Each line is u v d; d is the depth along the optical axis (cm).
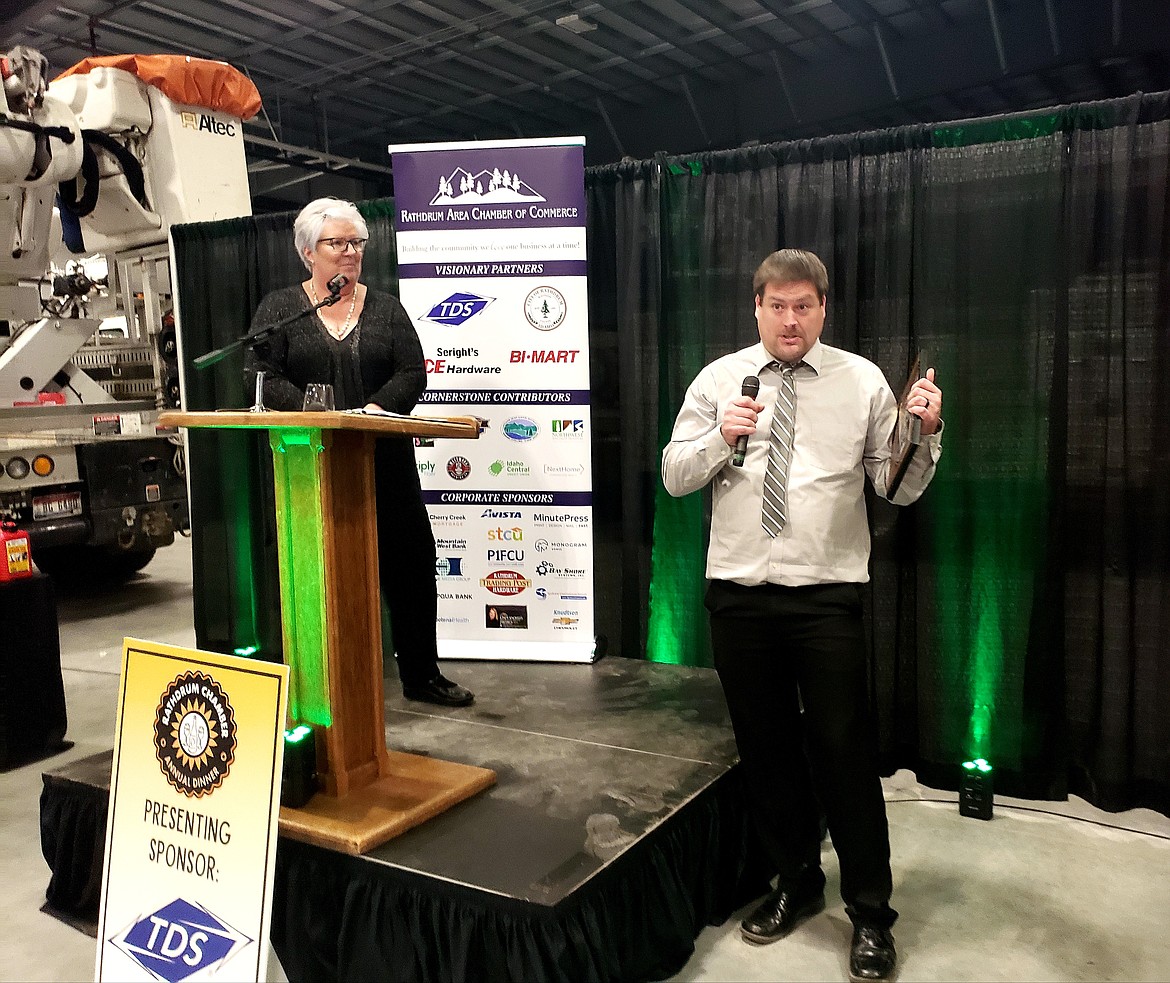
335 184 1084
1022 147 246
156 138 445
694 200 293
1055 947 190
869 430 184
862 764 178
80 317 522
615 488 320
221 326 390
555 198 295
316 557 189
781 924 197
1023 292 249
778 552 179
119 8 619
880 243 265
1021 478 253
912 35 729
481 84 838
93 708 359
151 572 636
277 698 161
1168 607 240
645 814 191
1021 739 258
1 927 213
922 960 186
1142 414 240
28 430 492
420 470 310
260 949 158
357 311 238
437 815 192
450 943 163
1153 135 233
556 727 247
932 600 264
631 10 680
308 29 683
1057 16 654
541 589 311
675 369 302
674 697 271
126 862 174
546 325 300
